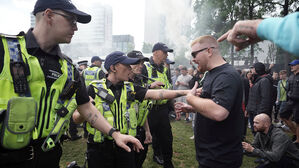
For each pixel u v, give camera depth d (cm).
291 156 254
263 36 67
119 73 204
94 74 481
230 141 164
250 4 1412
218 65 168
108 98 195
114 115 199
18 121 103
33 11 123
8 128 101
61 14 120
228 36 83
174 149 429
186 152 414
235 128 164
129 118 207
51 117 119
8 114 101
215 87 157
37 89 114
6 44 106
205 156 171
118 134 166
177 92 214
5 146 103
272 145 262
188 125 634
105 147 196
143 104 251
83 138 502
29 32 118
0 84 102
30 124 107
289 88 459
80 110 160
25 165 113
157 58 349
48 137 117
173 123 661
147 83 333
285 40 56
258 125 274
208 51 170
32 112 108
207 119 168
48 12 117
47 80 120
